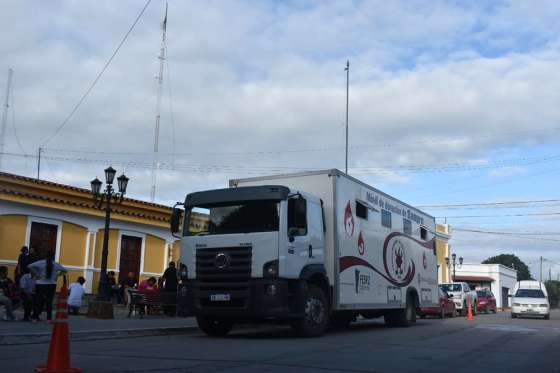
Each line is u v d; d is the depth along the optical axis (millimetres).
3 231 19234
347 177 14938
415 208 20047
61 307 7617
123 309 21156
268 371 8289
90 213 21844
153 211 24625
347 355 10352
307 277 12961
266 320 13594
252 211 12812
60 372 7387
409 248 18984
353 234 14914
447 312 28969
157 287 19578
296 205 12820
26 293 14367
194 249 13039
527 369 9453
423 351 11391
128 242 23750
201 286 12742
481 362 10109
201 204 13336
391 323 18281
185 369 8305
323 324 13586
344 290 14211
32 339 11305
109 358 9336
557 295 102938
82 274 21625
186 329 14867
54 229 20953
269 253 12328
